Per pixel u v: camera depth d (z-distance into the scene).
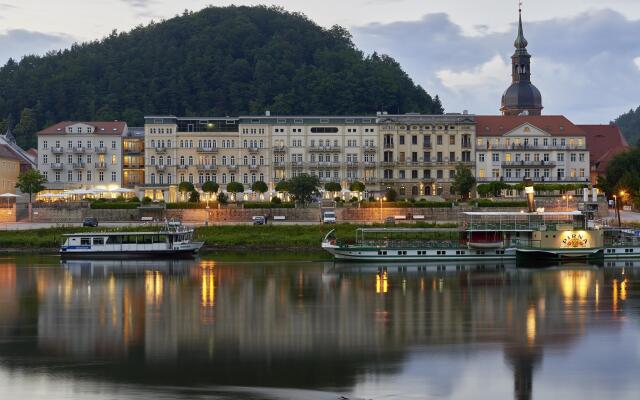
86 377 66.69
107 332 82.62
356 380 65.88
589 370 69.00
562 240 143.75
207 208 193.25
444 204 196.00
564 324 86.31
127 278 122.00
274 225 176.75
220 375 67.12
